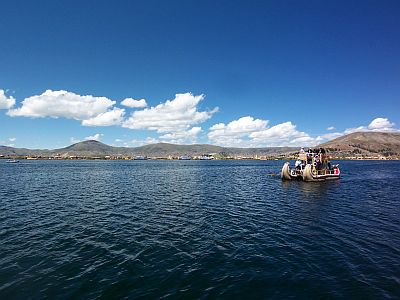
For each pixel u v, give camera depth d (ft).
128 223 89.56
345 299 42.55
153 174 343.46
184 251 63.67
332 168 254.47
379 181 237.45
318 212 106.52
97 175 319.27
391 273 51.44
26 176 294.66
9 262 56.70
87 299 42.65
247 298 43.06
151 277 50.34
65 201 131.03
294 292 44.73
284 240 71.26
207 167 575.79
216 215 101.71
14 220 92.17
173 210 110.93
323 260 57.72
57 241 70.44
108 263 56.65
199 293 44.68
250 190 176.04
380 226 84.84
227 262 57.16
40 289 45.70
